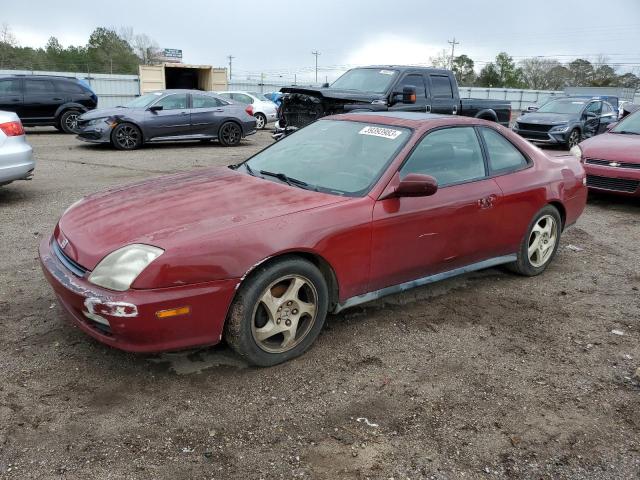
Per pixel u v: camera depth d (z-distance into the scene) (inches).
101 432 104.0
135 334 110.9
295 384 122.7
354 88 437.1
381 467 98.2
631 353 143.8
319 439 105.0
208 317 115.9
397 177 145.3
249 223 121.5
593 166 318.7
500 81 2938.0
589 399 122.1
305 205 132.0
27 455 97.1
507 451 104.0
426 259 153.3
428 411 115.2
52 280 122.5
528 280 193.5
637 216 301.7
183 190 144.6
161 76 1069.1
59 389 116.8
